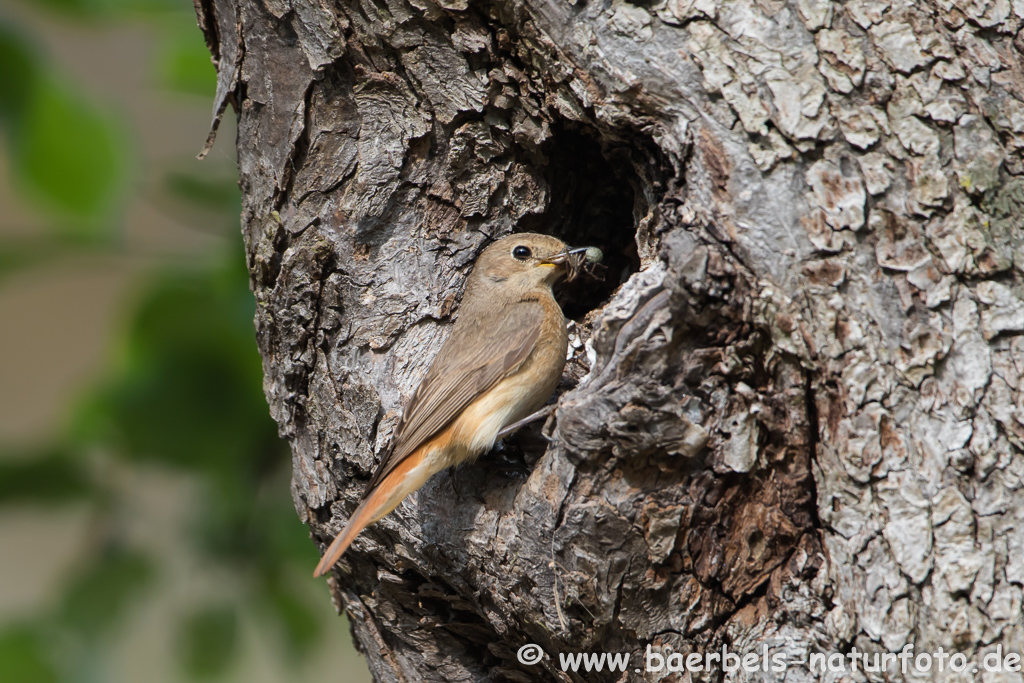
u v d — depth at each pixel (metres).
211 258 10.08
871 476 7.34
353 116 9.23
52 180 9.05
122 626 9.39
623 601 7.79
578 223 10.41
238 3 9.14
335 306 9.30
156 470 9.77
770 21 7.85
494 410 9.13
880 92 7.61
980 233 7.42
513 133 9.23
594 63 8.21
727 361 7.52
